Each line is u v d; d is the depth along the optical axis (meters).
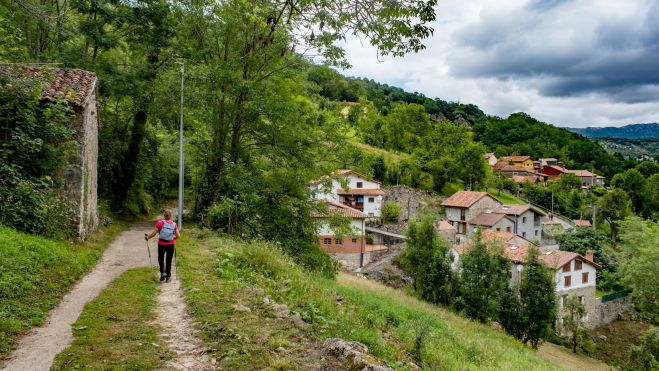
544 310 27.05
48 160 14.05
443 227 56.00
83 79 16.61
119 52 30.16
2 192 12.12
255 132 23.94
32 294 8.34
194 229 20.73
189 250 14.41
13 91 13.27
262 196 21.98
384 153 82.38
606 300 43.88
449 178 77.75
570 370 19.48
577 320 34.34
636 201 90.94
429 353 9.88
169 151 38.19
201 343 6.43
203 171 26.00
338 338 6.63
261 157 24.61
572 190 89.81
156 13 25.75
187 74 22.62
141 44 27.12
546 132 163.38
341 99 117.25
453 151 80.19
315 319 8.18
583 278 41.75
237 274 11.32
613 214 68.56
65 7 20.30
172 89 23.25
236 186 21.84
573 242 55.06
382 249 49.81
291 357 5.97
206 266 12.09
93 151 18.80
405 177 71.50
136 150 30.00
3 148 13.31
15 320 6.80
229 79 21.75
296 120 22.67
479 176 79.50
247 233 21.81
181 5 22.95
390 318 14.62
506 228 60.97
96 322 7.16
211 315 7.63
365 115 91.31
